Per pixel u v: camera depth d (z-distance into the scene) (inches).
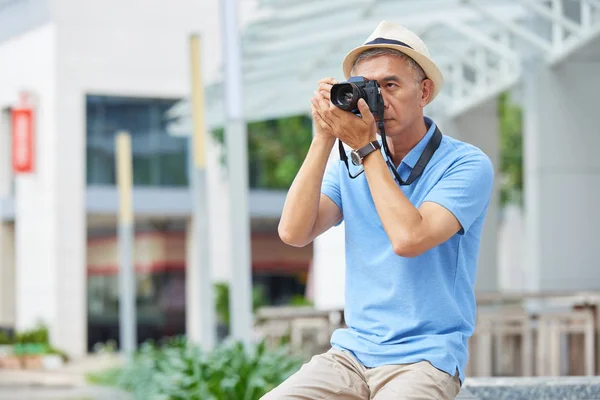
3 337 1167.6
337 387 135.1
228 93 402.9
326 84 133.0
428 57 133.6
